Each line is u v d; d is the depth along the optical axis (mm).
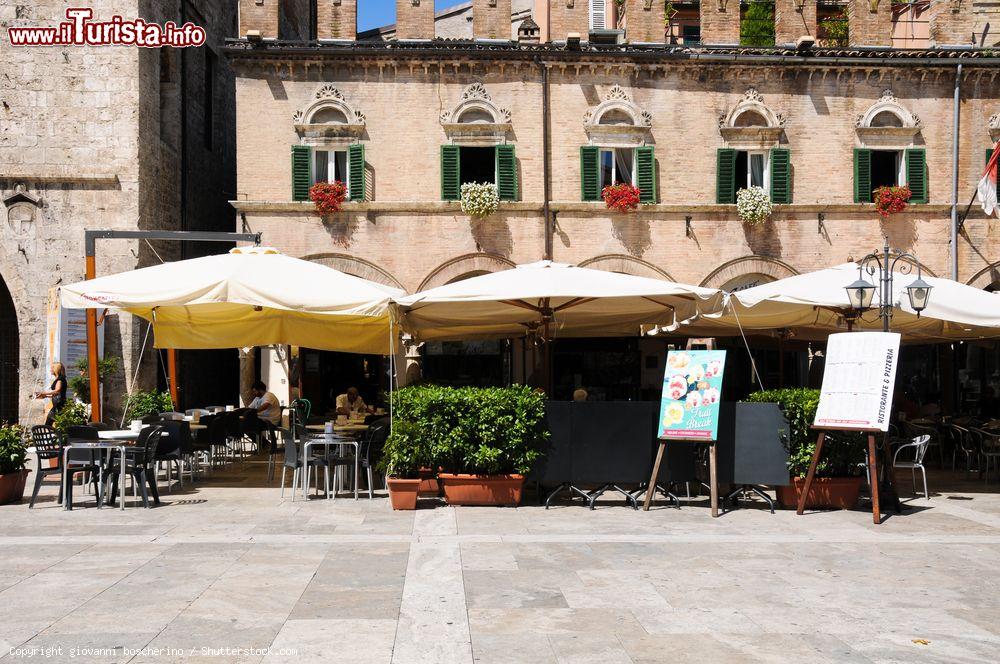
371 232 23516
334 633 6793
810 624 7137
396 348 16734
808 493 13062
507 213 23750
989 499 14398
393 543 10305
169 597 7805
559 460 13203
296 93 23609
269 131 23531
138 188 22594
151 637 6656
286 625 6984
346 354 26078
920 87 24469
